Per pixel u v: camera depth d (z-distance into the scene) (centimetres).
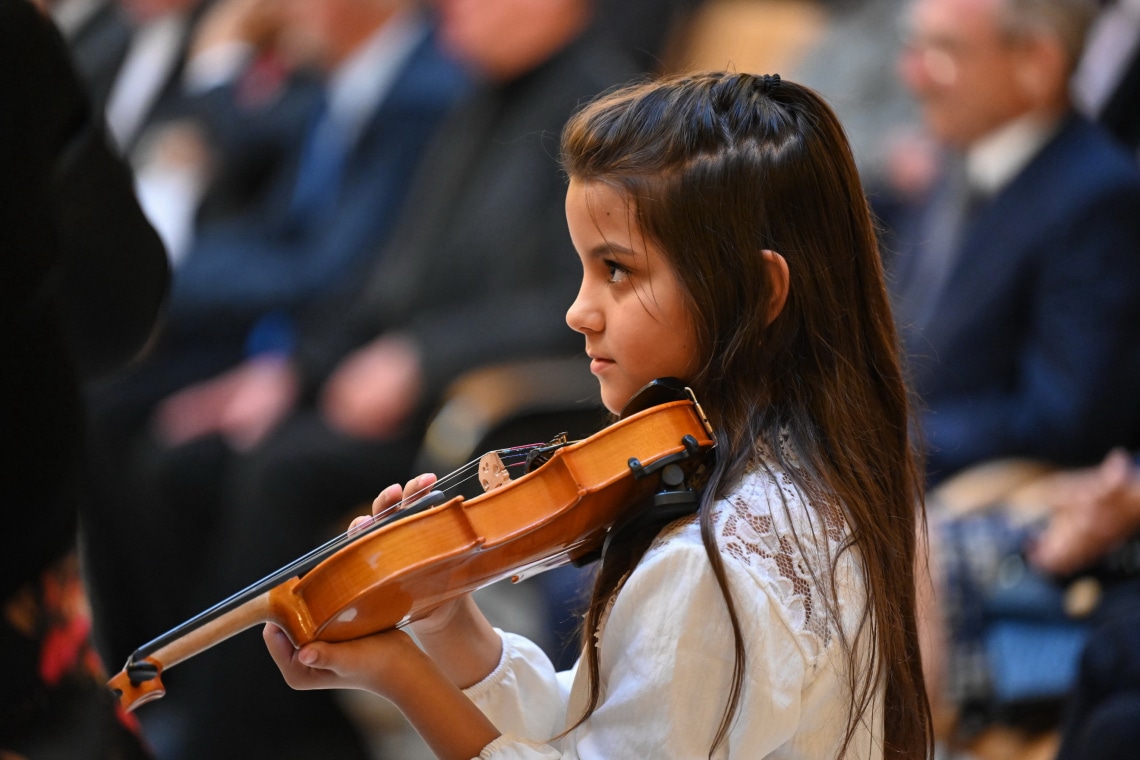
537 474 534
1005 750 968
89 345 625
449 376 1317
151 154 1708
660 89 578
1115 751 832
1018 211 1149
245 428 1470
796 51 1602
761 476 549
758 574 523
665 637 521
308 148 1684
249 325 1609
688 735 520
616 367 567
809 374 573
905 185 1403
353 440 1350
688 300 550
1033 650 973
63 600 456
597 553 605
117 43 1809
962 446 1121
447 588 528
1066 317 1108
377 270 1518
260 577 1334
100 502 1465
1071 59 1146
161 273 660
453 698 537
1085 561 970
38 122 449
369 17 1655
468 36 1358
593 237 559
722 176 550
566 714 588
